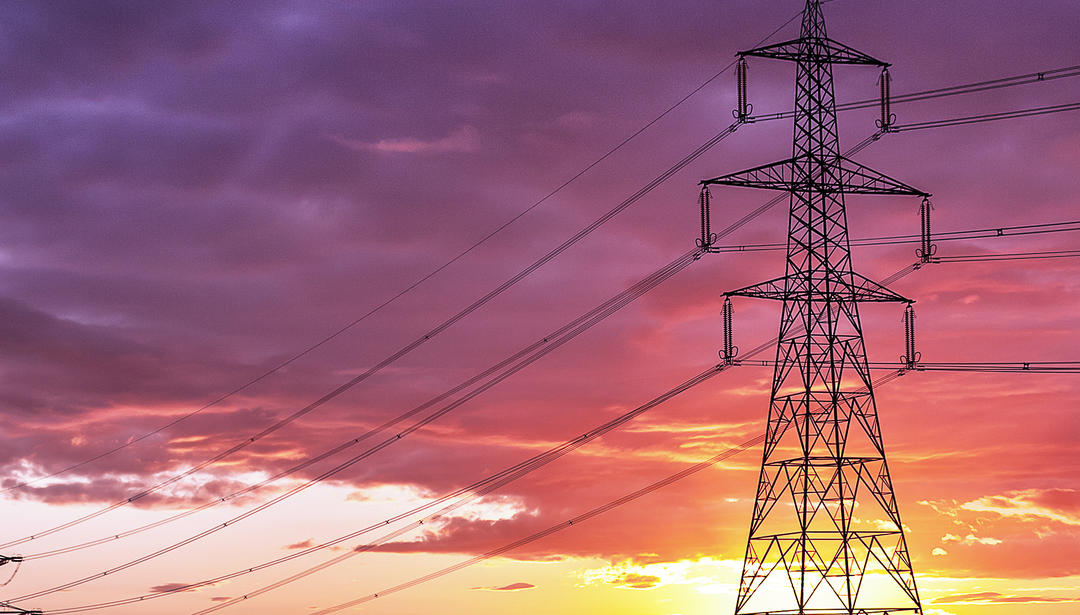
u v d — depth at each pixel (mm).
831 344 58844
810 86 61312
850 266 59844
